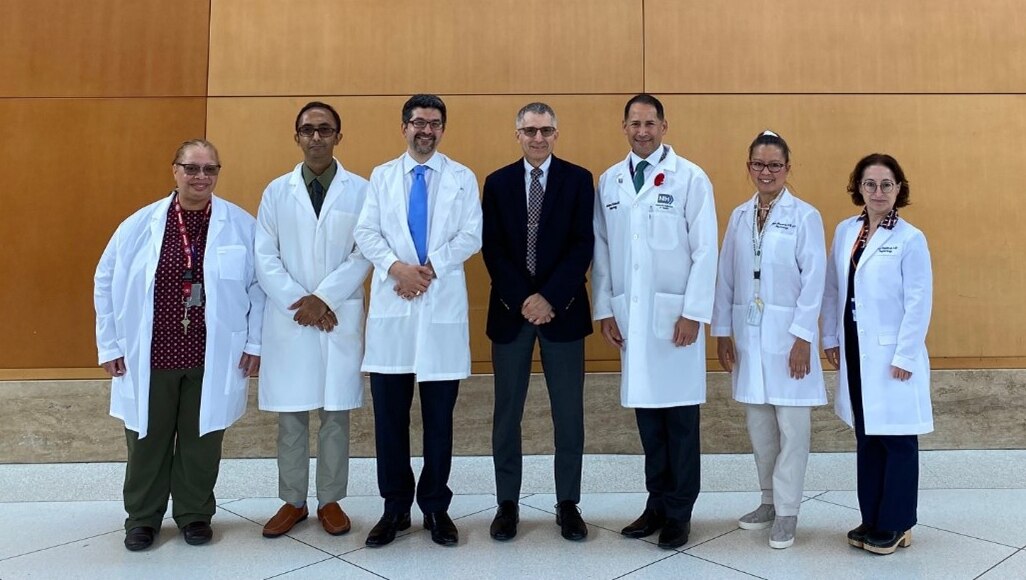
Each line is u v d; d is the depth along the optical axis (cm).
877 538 239
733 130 349
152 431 248
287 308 254
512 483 257
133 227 254
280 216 264
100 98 346
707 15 352
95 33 348
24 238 342
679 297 251
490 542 250
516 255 254
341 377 258
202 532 250
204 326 250
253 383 337
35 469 323
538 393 339
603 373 340
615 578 218
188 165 247
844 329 254
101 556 239
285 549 244
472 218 254
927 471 320
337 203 264
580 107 348
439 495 249
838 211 348
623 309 254
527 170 260
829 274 267
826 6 353
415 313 245
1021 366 346
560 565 229
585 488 315
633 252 252
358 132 348
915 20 353
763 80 351
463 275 254
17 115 345
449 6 351
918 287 240
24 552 243
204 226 257
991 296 348
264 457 335
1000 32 353
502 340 253
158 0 349
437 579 217
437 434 248
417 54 349
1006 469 321
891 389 239
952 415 342
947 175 350
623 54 349
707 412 341
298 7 351
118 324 251
